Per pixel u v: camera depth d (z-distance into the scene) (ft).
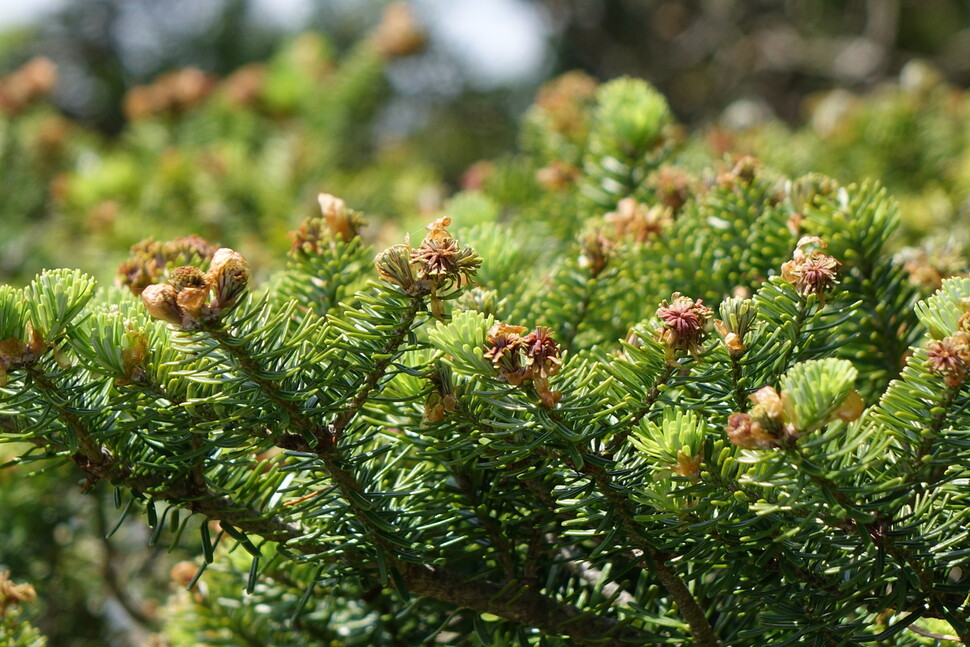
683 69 21.34
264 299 3.05
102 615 5.03
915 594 3.12
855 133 6.78
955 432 3.03
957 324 3.04
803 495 2.98
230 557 3.66
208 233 7.37
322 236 3.55
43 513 4.76
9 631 3.51
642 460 3.11
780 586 3.14
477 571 3.42
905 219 5.55
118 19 18.58
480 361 3.04
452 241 3.04
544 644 3.31
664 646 3.30
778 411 2.93
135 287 3.46
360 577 3.25
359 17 17.54
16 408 3.09
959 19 19.52
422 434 3.13
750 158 3.80
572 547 3.43
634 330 3.08
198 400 3.05
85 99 18.40
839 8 20.07
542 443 3.06
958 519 3.06
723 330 3.09
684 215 3.80
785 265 3.12
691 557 3.10
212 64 18.03
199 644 3.75
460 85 17.65
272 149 8.61
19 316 3.04
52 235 8.16
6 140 8.59
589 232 3.66
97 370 3.08
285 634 3.70
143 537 5.02
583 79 5.67
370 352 3.08
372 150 11.57
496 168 5.98
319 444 3.12
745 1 20.51
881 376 3.56
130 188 7.84
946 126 6.82
